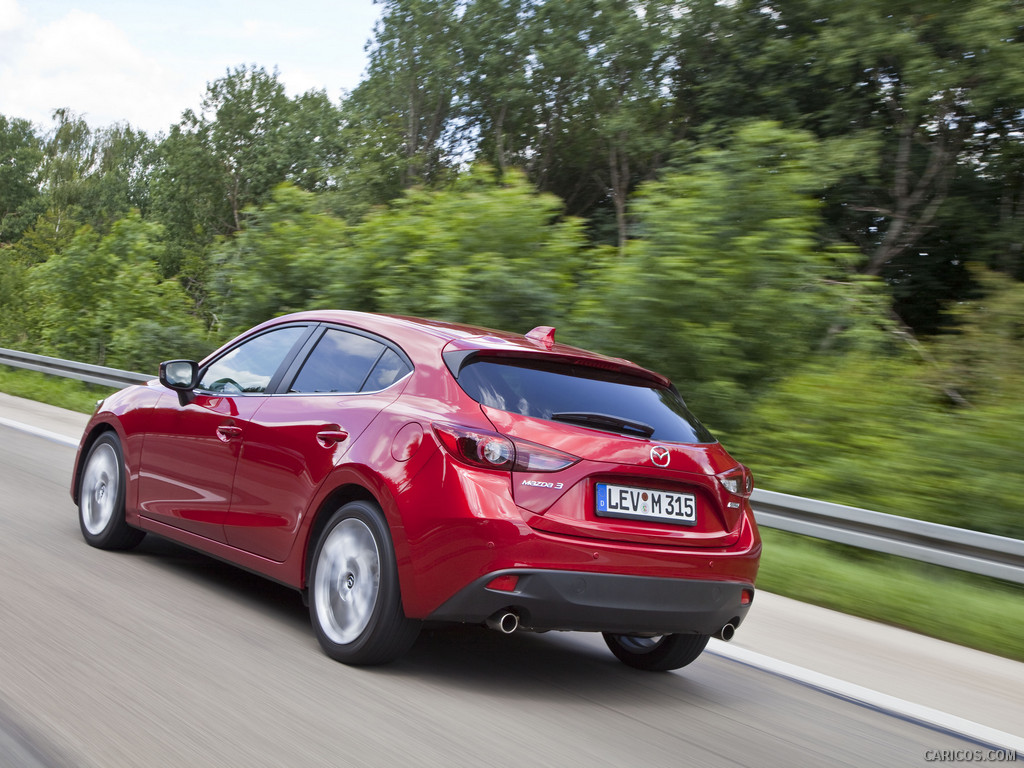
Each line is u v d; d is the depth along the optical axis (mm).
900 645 5641
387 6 39406
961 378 10914
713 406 11172
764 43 29281
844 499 9359
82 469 6039
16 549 5383
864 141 23719
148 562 5516
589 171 39219
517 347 4230
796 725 4023
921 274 27047
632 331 11414
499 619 3697
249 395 4906
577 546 3740
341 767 2963
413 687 3873
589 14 34781
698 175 12078
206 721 3209
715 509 4234
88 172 100000
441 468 3764
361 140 39312
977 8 21672
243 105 55281
